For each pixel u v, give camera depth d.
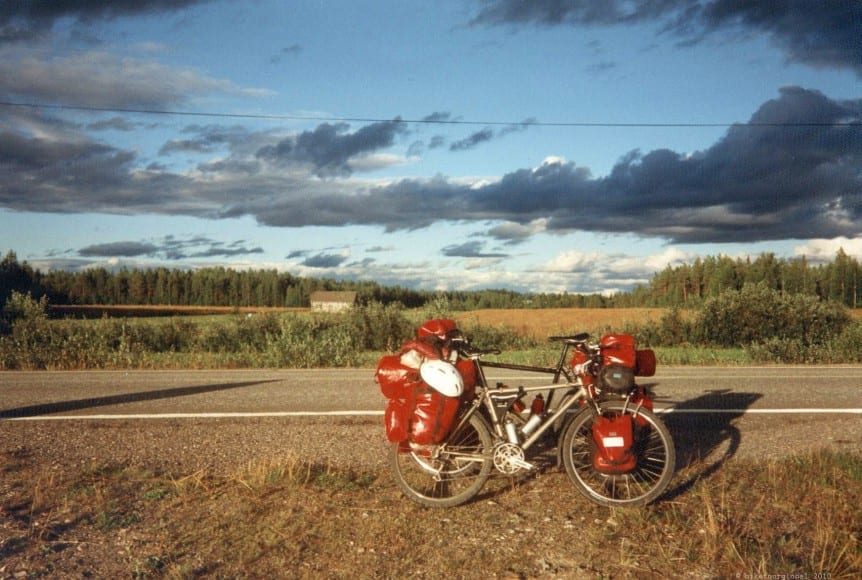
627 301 65.38
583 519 4.43
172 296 120.69
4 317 20.20
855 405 8.15
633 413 4.83
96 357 15.94
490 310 29.64
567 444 4.82
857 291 61.06
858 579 3.51
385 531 4.21
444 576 3.62
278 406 8.59
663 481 4.63
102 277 116.50
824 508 4.50
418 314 22.50
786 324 20.98
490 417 5.02
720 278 59.22
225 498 4.81
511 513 4.54
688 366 14.36
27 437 6.88
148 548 3.95
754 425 7.05
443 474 4.87
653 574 3.63
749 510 4.50
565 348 5.25
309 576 3.60
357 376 12.33
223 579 3.56
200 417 7.85
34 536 4.12
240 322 22.03
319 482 5.16
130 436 6.88
